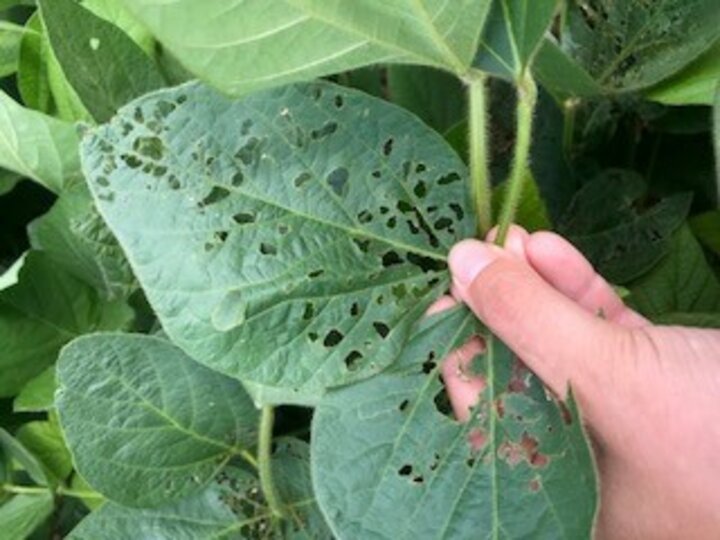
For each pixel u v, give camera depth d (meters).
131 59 0.23
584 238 0.26
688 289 0.26
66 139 0.23
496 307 0.20
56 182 0.24
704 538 0.23
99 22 0.22
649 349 0.21
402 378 0.20
